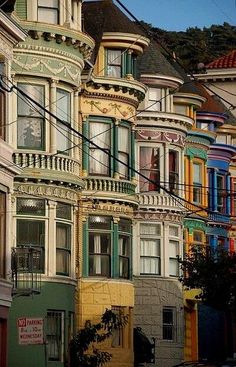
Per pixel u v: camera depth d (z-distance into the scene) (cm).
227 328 7444
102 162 5794
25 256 5091
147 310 6462
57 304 5262
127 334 5903
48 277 5222
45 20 5222
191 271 6031
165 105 6638
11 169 4706
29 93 5159
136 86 5916
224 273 5938
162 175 6525
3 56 4678
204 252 6538
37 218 5200
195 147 7125
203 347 7256
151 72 6538
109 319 5228
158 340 6475
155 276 6488
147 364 6406
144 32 6106
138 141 6488
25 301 5159
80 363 5097
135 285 6438
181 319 6612
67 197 5312
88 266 5738
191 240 7069
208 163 7431
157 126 6525
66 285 5328
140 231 6488
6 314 4706
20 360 5100
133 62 6041
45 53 5181
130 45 5962
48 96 5194
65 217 5325
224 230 7531
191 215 7062
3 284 4650
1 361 4666
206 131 7156
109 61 5944
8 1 4750
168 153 6562
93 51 5859
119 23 5959
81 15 5600
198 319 7219
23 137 5144
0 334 4666
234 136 7831
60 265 5316
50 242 5231
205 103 7369
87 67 5622
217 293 5950
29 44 5147
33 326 3831
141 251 6481
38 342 3819
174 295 6562
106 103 5828
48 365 5181
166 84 6606
